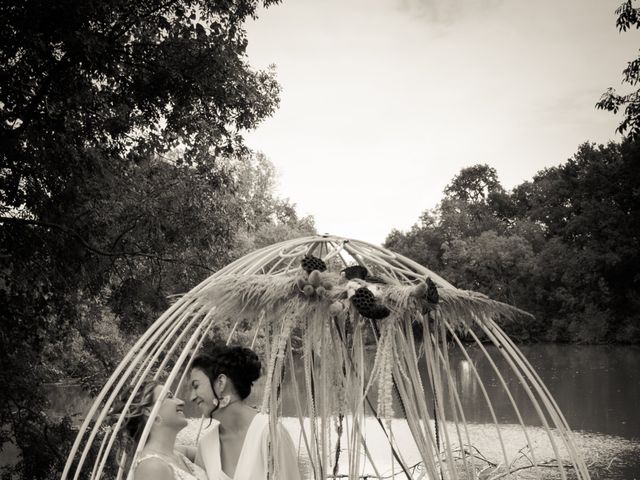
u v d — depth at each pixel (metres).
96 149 8.95
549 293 42.75
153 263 10.91
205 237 10.76
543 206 50.28
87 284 9.66
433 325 2.66
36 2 7.12
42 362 9.76
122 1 7.92
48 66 7.98
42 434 9.02
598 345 39.44
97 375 9.87
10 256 8.21
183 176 10.64
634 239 37.53
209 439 2.74
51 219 8.57
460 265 49.03
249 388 2.75
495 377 24.88
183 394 14.45
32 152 7.90
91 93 8.48
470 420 16.33
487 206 61.00
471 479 3.65
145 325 10.65
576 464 2.51
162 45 9.46
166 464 2.39
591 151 44.50
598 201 39.66
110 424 2.52
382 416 2.41
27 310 8.83
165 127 10.27
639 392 20.67
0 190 8.09
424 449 2.58
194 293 2.62
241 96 9.96
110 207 9.45
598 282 39.66
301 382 13.83
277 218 33.41
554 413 2.54
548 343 42.16
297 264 3.27
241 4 9.76
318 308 2.52
